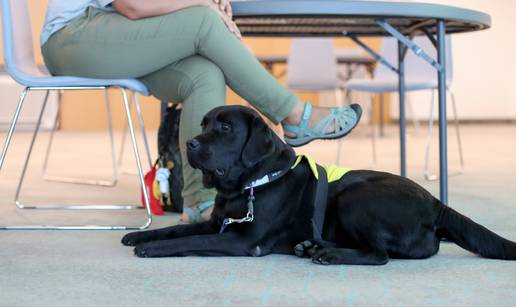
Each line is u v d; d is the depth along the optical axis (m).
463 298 1.74
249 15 2.78
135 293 1.79
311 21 3.45
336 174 2.31
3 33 2.74
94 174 4.90
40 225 2.83
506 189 3.98
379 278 1.95
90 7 2.79
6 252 2.29
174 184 3.11
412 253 2.17
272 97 2.67
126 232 2.68
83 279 1.93
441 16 2.88
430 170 5.04
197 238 2.22
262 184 2.23
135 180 4.57
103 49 2.71
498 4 10.79
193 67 2.71
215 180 2.27
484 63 11.02
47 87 2.79
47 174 4.86
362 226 2.13
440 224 2.19
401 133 3.99
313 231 2.25
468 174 4.80
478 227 2.16
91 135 9.48
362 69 9.74
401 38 2.94
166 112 3.15
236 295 1.77
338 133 2.73
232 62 2.66
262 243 2.24
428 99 11.18
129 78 2.81
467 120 11.25
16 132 10.11
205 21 2.64
